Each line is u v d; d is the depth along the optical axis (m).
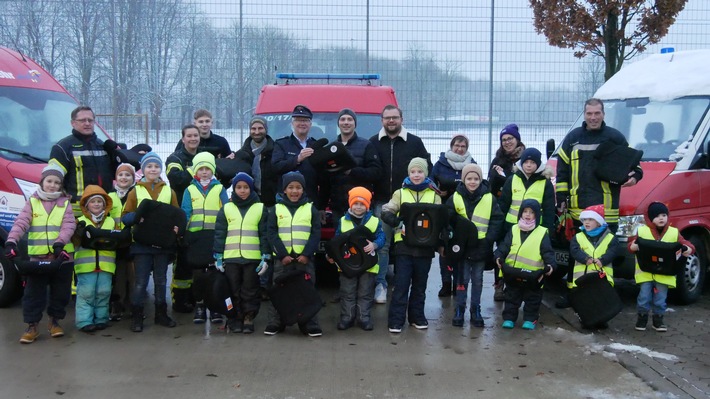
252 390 5.17
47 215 6.31
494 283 8.36
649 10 11.16
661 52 9.51
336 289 8.51
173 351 6.07
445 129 12.88
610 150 7.13
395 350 6.14
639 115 8.57
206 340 6.41
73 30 14.30
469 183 6.86
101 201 6.55
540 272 6.67
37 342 6.30
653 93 8.60
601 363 5.79
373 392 5.15
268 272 6.99
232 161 7.46
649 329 6.87
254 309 6.67
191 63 13.44
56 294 6.40
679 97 8.35
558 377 5.46
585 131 7.39
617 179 7.04
